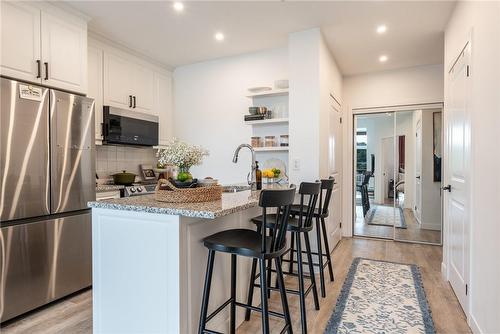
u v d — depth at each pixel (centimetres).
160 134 426
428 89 423
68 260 261
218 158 418
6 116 218
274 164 378
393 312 231
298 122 324
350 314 228
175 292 155
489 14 178
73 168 264
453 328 210
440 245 419
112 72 353
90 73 327
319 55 314
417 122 432
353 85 468
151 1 263
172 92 451
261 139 384
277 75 378
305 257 328
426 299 252
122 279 172
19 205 226
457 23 255
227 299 201
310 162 318
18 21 233
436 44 350
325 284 285
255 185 280
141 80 394
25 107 230
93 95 330
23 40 236
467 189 220
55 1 257
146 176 417
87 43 316
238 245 161
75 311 238
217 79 418
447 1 257
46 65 252
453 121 267
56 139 251
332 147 388
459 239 246
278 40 350
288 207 167
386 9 273
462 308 235
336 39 339
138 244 167
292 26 311
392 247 411
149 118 393
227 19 297
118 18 295
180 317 155
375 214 463
